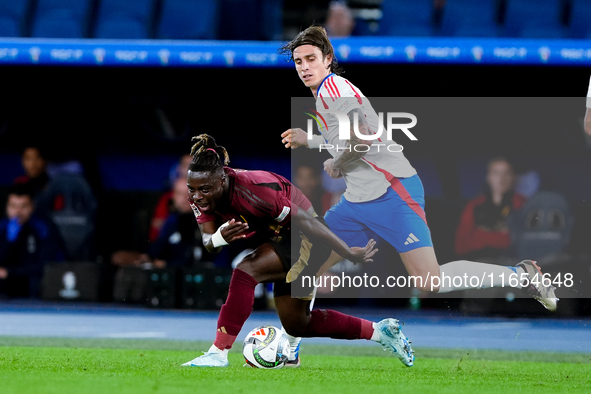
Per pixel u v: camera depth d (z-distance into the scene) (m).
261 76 11.48
